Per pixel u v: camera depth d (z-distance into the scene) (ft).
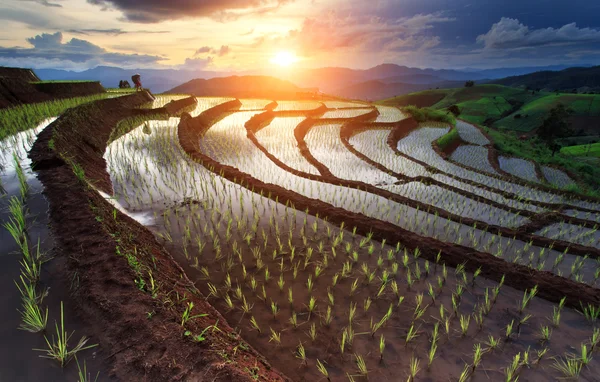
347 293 18.08
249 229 24.36
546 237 29.58
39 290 13.14
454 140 102.42
